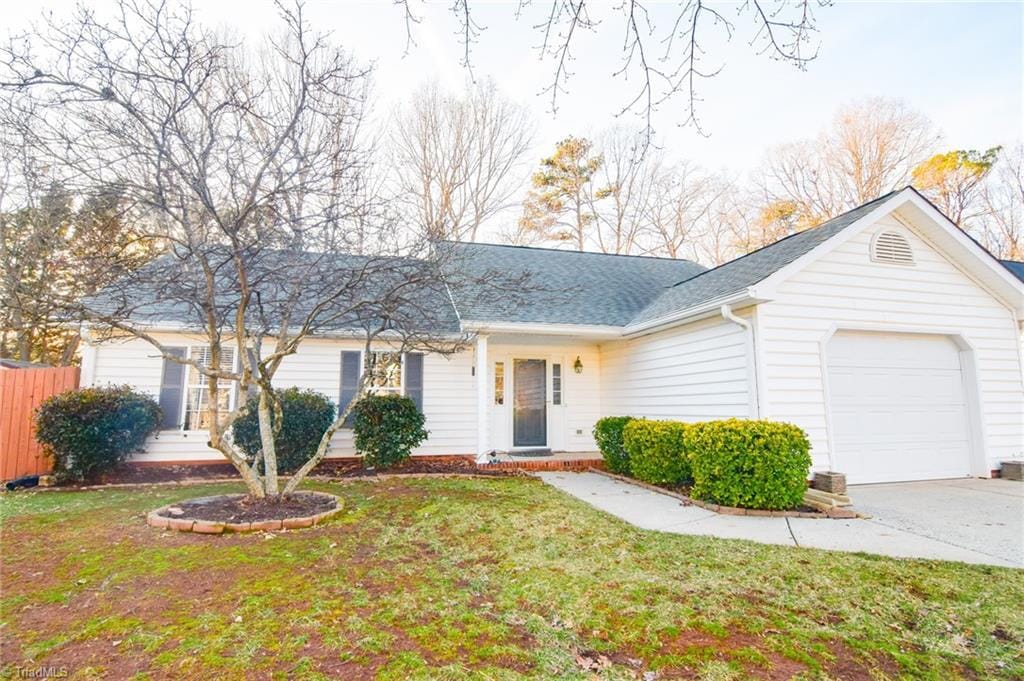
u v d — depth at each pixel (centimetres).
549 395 1233
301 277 650
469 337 1023
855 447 823
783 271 759
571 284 1252
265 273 578
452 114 2088
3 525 580
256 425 927
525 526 588
